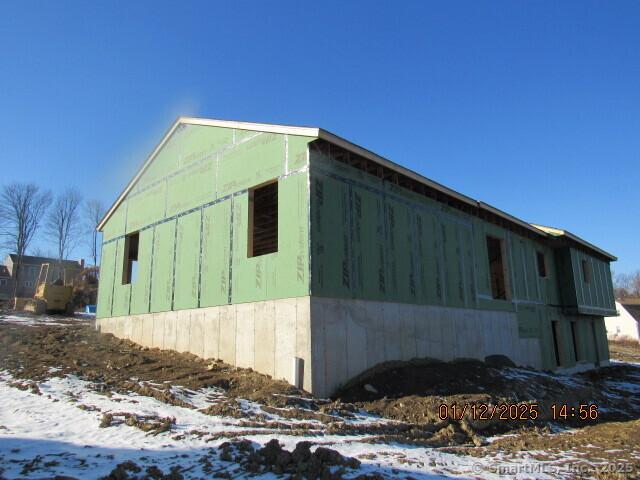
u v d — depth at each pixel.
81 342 15.12
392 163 12.45
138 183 17.28
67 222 47.00
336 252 11.09
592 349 24.09
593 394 13.86
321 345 10.21
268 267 11.35
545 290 20.86
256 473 5.32
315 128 10.64
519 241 19.78
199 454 5.93
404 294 12.94
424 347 13.19
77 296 39.16
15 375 10.31
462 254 15.95
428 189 14.84
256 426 7.33
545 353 19.56
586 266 23.89
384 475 5.53
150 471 5.28
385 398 9.92
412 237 13.77
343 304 10.98
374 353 11.51
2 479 5.00
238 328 11.83
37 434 6.64
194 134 14.86
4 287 61.56
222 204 13.20
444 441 7.91
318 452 5.70
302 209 10.81
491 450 7.60
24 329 17.44
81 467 5.44
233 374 10.98
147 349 14.52
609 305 25.59
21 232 44.09
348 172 11.96
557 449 7.71
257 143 12.40
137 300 15.88
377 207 12.68
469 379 11.86
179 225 14.74
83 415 7.61
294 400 9.07
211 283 12.97
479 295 16.30
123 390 9.35
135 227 16.97
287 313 10.64
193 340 13.16
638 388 18.83
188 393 9.22
